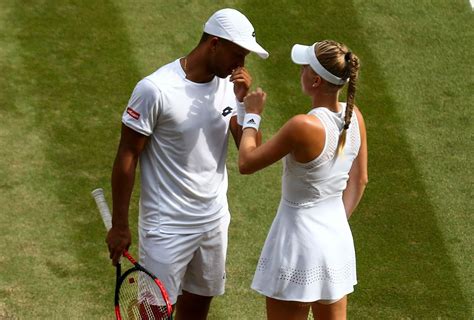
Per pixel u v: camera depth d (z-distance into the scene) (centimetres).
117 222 2067
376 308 2600
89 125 3216
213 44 1941
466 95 3359
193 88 1984
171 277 2119
